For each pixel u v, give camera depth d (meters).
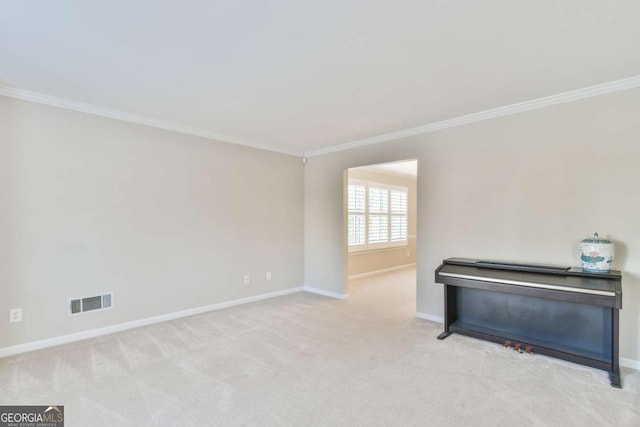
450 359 2.81
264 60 2.31
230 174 4.43
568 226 2.97
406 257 8.03
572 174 2.95
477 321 3.46
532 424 1.94
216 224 4.28
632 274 2.67
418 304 3.97
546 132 3.08
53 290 3.08
